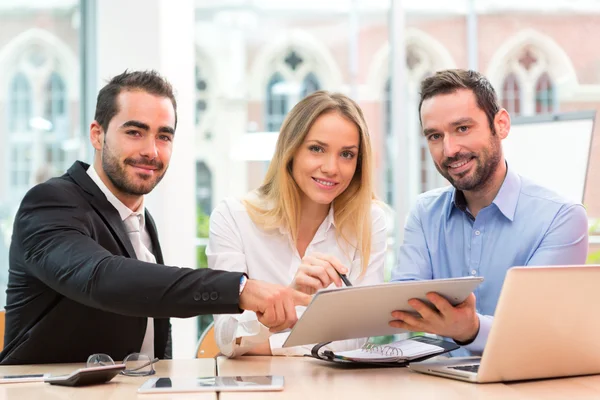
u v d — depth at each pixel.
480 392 1.21
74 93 4.33
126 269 1.44
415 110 4.83
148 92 1.91
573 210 1.92
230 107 5.71
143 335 1.86
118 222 1.85
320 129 1.93
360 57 5.42
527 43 5.61
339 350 1.88
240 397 1.17
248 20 5.75
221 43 5.71
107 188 1.92
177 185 3.88
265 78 5.80
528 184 2.01
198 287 1.41
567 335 1.30
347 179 1.97
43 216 1.69
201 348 2.25
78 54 4.30
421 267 2.10
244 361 1.66
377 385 1.29
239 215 2.08
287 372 1.47
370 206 2.06
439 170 1.97
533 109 5.66
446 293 1.38
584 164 3.08
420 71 5.32
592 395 1.18
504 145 3.29
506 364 1.29
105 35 3.83
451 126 1.89
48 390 1.29
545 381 1.33
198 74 5.63
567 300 1.27
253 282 1.43
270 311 1.41
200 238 4.83
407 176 4.52
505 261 1.97
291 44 5.80
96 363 1.38
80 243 1.58
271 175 2.07
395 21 4.48
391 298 1.35
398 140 4.49
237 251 2.05
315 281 1.55
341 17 5.62
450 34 5.45
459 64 5.49
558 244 1.90
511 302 1.24
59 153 4.35
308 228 2.10
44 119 4.34
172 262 3.86
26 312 1.76
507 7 5.58
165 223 3.82
